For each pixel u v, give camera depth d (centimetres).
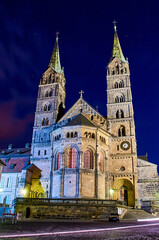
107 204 4859
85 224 3656
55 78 8881
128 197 6794
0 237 2055
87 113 7700
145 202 5797
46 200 5109
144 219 4731
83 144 6550
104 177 6706
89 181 6234
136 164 6956
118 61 8669
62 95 9175
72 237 2108
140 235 2202
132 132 7375
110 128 7581
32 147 7862
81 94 8019
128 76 8250
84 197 5981
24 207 5009
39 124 8212
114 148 7325
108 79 8381
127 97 7912
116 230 2683
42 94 8769
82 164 6338
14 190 7862
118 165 7094
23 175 7012
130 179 6838
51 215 4906
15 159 8694
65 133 6838
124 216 5050
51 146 7212
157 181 6631
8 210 7100
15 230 2636
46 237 2109
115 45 9250
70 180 6216
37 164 7556
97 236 2169
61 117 7956
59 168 6656
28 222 4006
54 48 10200
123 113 7725
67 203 4947
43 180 7200
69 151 6662
